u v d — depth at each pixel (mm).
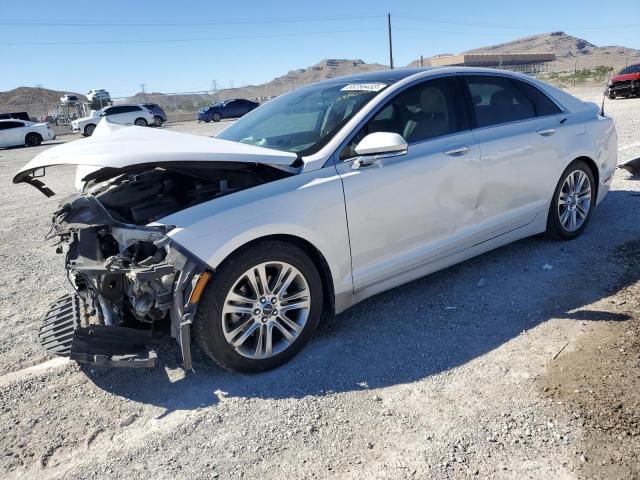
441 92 4012
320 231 3236
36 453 2627
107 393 3088
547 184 4555
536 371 2977
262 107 4660
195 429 2727
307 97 4219
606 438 2414
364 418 2717
